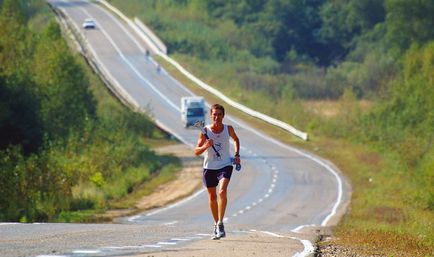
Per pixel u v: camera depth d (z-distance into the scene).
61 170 128.12
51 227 57.69
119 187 150.12
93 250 40.56
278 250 44.75
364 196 149.50
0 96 166.62
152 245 44.97
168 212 123.81
